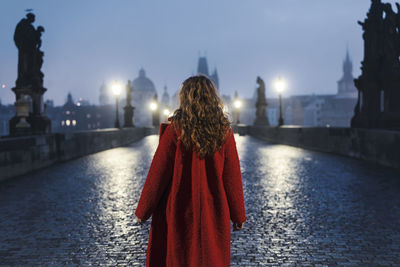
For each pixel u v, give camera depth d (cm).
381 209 515
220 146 191
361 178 775
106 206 548
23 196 624
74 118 15638
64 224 454
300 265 323
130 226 445
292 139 1819
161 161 195
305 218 473
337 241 384
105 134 1722
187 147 190
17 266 324
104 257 345
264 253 353
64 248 369
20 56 1268
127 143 2245
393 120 1148
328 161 1097
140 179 804
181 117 190
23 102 1198
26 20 1273
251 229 429
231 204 201
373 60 1189
